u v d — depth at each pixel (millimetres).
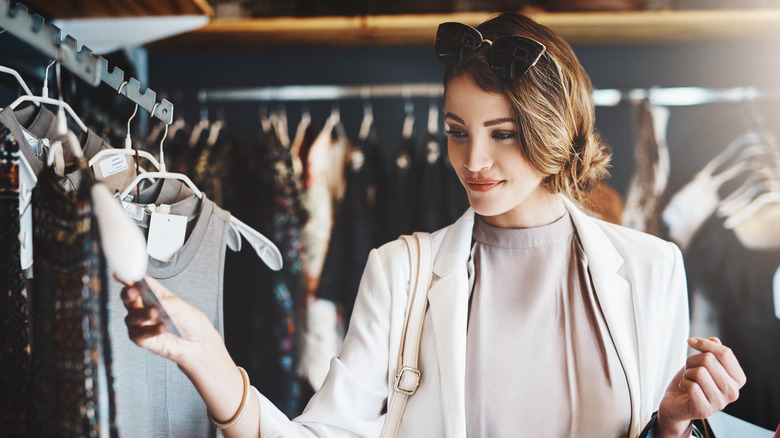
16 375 868
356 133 3117
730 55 3107
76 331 752
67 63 983
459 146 1081
